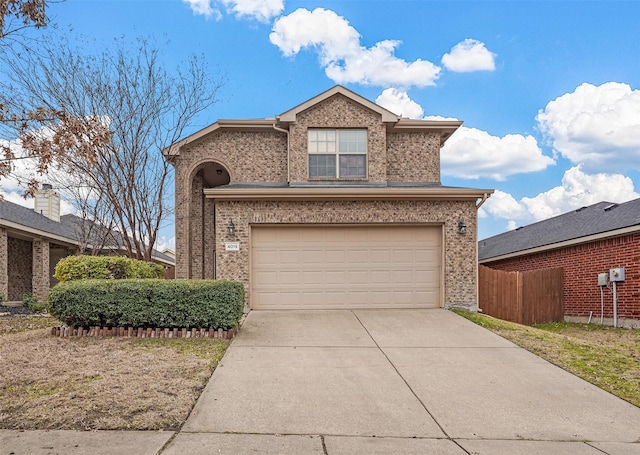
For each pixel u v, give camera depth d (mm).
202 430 4402
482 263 19234
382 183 13492
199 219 15023
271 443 4148
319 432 4438
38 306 11867
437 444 4215
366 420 4766
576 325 12047
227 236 11070
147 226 12719
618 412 5109
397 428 4574
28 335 8328
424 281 11367
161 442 4086
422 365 6801
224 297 8281
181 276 13750
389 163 14367
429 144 14523
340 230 11359
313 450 4020
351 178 13578
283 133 14312
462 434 4465
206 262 15156
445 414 4973
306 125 13578
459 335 8680
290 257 11258
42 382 5578
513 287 12453
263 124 13984
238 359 6918
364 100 13641
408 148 14461
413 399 5410
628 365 6934
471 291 11234
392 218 11266
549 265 14328
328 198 11164
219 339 8078
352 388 5746
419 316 10359
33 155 5711
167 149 13023
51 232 16625
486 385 5953
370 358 7121
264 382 5898
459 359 7141
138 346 7445
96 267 9641
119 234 14922
